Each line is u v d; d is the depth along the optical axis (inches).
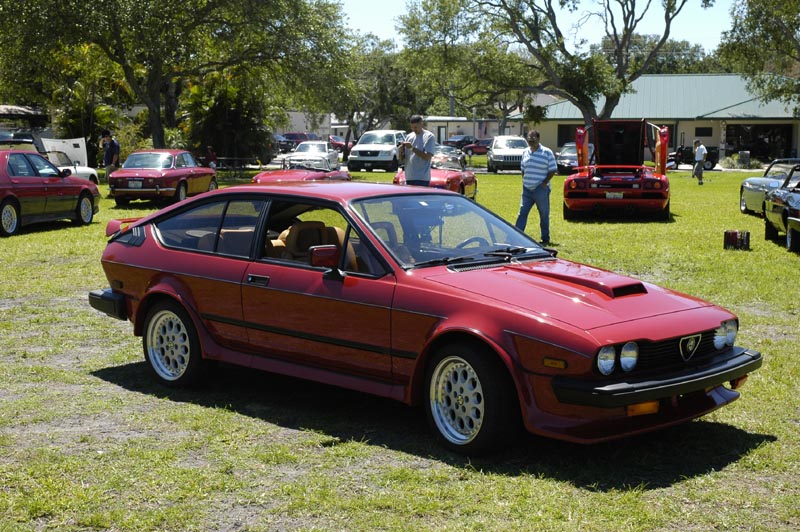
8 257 485.7
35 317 332.5
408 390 196.9
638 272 428.1
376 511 157.9
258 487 169.3
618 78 2129.7
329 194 223.3
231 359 231.3
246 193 237.6
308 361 217.8
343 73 1546.5
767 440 197.3
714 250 508.1
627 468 179.6
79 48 1430.9
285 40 1455.5
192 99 1605.6
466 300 187.8
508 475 175.2
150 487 169.0
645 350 179.3
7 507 159.2
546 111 2215.8
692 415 186.7
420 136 478.0
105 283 406.9
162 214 256.7
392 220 218.4
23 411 217.9
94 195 693.3
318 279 211.8
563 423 175.2
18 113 2151.8
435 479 172.9
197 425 206.2
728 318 197.2
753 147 2252.7
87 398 230.5
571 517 154.6
